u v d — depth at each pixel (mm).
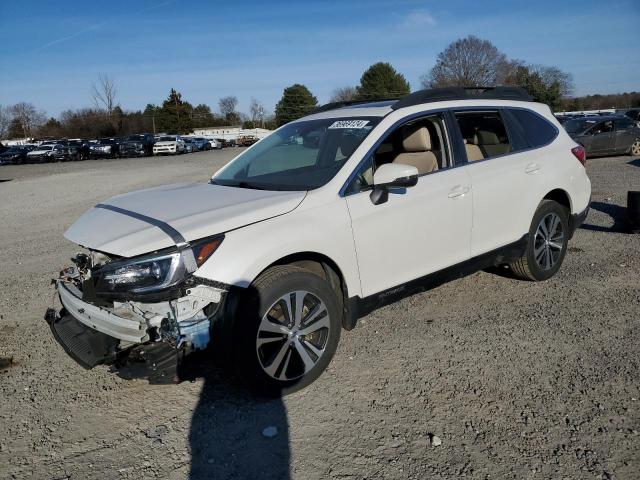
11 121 84312
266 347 3471
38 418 3438
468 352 4055
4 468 2957
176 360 3098
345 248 3719
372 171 4043
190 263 3146
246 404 3494
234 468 2881
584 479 2666
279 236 3408
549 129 5426
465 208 4438
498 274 5770
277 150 4660
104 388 3789
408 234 4070
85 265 3537
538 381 3594
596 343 4090
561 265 5871
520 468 2768
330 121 4562
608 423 3098
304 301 3584
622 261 6066
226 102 97312
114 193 15531
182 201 3832
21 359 4285
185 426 3281
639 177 12578
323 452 2977
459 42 61719
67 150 39031
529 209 5016
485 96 5008
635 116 32219
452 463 2832
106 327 3205
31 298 5785
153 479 2824
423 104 4484
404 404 3404
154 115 82875
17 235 9672
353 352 4145
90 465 2957
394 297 4102
